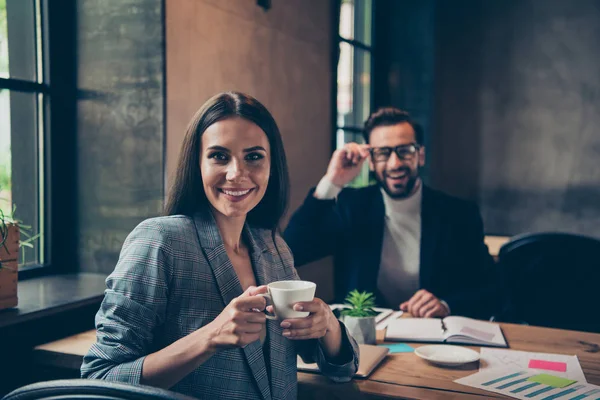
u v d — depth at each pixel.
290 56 2.73
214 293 1.14
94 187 2.08
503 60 4.27
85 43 2.05
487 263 2.42
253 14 2.43
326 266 3.09
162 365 1.00
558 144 4.16
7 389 1.53
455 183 4.43
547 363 1.47
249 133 1.17
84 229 2.10
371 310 1.66
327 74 3.12
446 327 1.75
